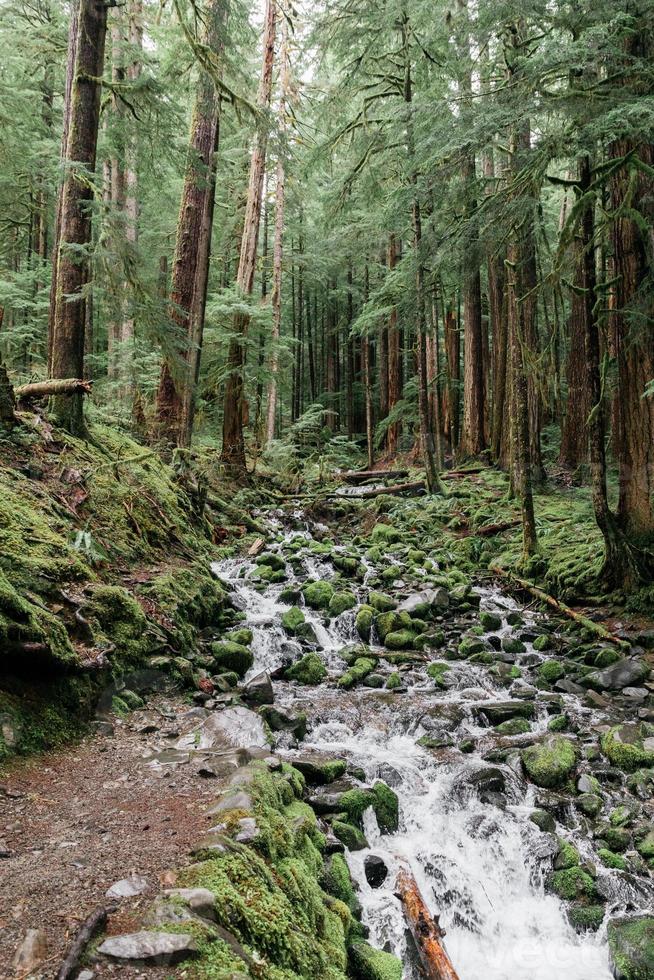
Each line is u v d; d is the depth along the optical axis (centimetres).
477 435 1784
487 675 736
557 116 811
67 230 827
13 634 426
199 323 1285
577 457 1553
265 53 1614
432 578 1035
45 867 276
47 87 1827
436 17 1217
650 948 366
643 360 848
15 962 208
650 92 734
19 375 1184
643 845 444
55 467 748
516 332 1040
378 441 2412
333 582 1000
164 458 1162
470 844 454
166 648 613
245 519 1233
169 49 1303
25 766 387
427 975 343
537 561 1027
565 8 726
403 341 2395
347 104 1653
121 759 422
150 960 213
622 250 865
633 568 866
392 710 632
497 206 852
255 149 1541
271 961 248
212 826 320
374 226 1670
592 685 716
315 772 474
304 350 3391
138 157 1020
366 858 406
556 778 518
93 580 611
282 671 708
